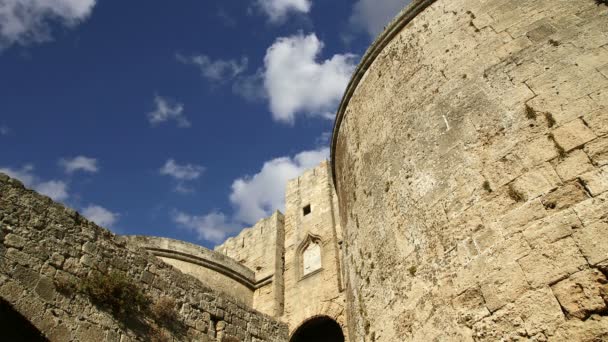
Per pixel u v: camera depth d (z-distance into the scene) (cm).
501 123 676
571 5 730
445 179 705
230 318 1310
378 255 811
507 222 584
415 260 695
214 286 2366
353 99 1114
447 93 794
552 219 545
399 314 688
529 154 615
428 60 881
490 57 767
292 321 2358
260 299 2556
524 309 514
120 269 1073
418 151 788
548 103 640
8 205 933
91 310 958
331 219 2642
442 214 678
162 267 1186
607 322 456
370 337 761
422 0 974
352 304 917
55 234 981
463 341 554
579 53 661
